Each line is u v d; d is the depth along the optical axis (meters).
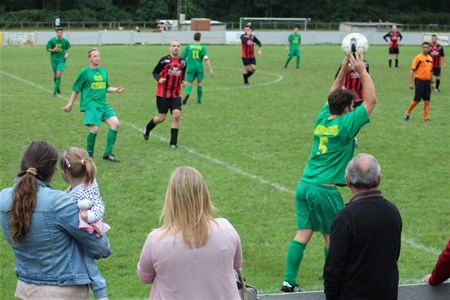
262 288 8.05
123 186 12.59
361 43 8.41
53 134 17.31
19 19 82.50
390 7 94.62
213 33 59.41
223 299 4.47
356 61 7.62
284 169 14.02
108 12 87.31
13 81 28.86
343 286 5.28
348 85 16.17
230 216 10.91
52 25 80.69
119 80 29.92
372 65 38.75
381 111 21.88
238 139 17.00
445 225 10.63
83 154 5.92
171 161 14.55
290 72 34.47
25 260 4.97
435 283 5.72
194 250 4.41
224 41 59.84
